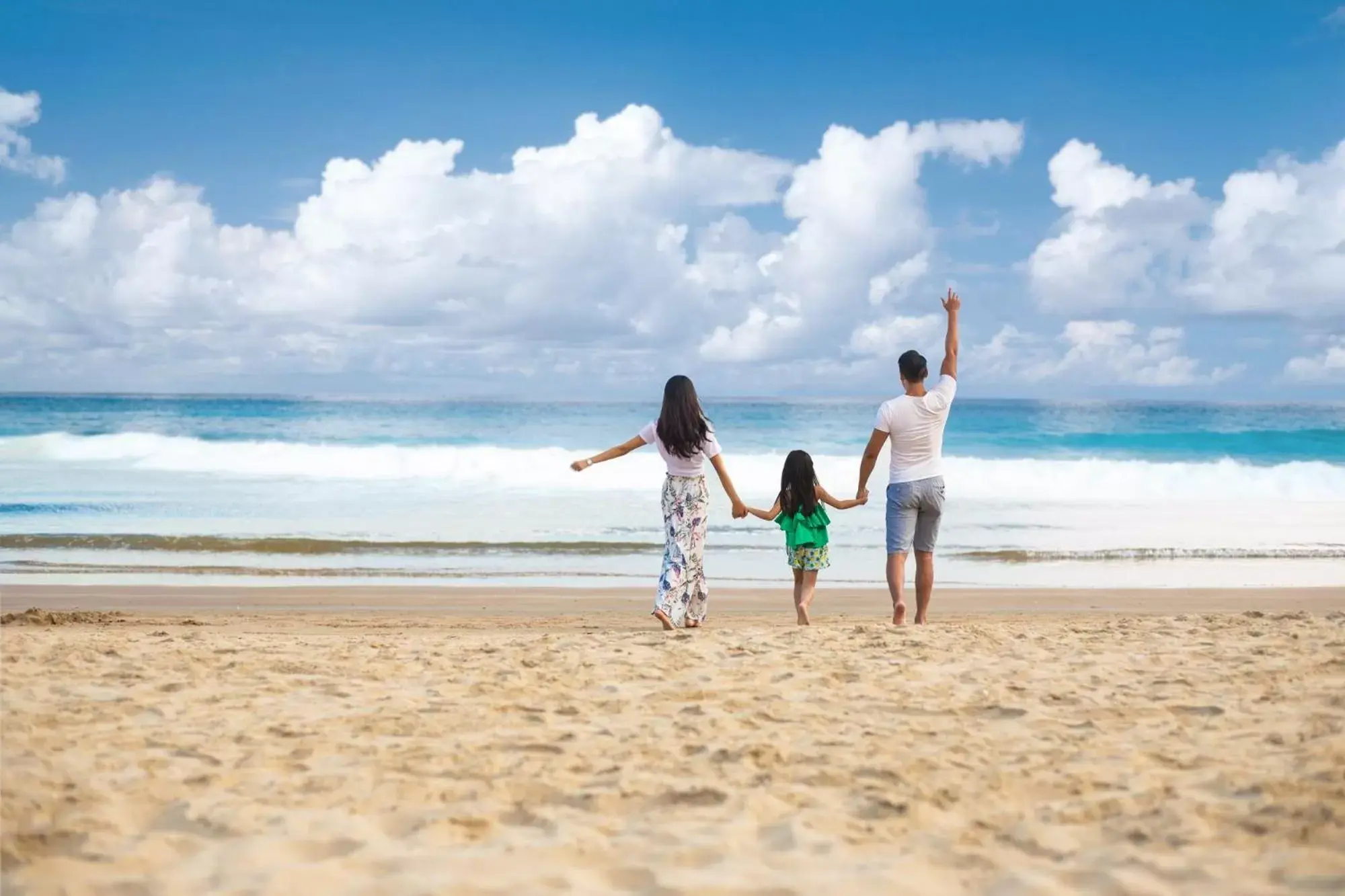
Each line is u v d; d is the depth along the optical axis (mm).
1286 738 3916
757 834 3025
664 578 7043
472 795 3342
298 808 3201
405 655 5809
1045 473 23188
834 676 5148
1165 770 3574
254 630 8070
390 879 2680
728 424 41531
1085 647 6035
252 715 4328
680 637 6414
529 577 12055
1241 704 4496
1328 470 23672
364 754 3773
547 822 3115
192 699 4625
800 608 7965
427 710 4453
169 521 16078
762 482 21938
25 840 2873
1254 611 8055
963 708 4492
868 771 3574
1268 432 34500
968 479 22391
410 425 41375
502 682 5035
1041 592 11055
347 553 13672
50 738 3904
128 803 3205
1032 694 4746
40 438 26359
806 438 35438
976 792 3385
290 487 20453
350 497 19109
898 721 4281
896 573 7430
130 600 10164
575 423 43375
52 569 12203
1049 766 3629
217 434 37719
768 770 3596
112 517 16438
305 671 5320
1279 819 3020
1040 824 3074
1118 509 18656
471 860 2807
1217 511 18469
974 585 11672
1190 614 8227
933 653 5777
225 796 3293
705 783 3436
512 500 18844
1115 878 2654
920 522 7531
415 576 12039
